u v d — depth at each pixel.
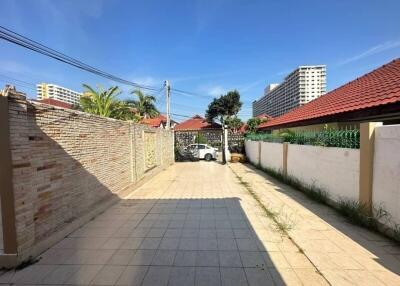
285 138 11.85
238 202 8.04
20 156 4.26
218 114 39.53
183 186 10.98
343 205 6.50
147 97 30.58
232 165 18.75
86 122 6.59
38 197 4.69
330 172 7.51
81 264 4.28
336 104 10.40
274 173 12.90
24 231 4.31
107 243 5.09
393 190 4.95
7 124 4.05
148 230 5.77
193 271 4.02
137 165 10.84
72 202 5.82
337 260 4.25
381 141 5.30
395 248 4.64
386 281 3.66
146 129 12.34
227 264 4.22
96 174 7.08
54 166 5.18
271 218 6.41
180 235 5.45
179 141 26.53
